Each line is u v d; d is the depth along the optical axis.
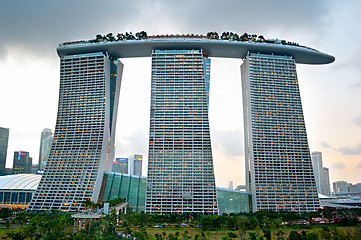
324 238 155.12
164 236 163.00
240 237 160.50
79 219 185.38
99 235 142.38
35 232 160.25
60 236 146.12
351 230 165.25
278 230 168.12
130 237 156.75
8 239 154.38
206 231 183.50
